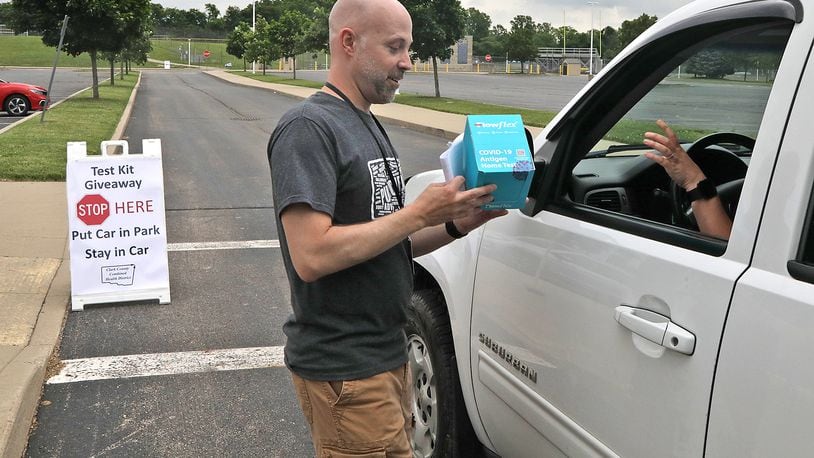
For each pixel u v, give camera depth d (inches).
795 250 66.0
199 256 297.4
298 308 89.9
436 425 130.0
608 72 99.3
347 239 80.7
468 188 81.0
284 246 90.3
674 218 105.0
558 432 94.1
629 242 84.3
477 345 115.0
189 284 262.1
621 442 82.2
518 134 81.0
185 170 519.5
